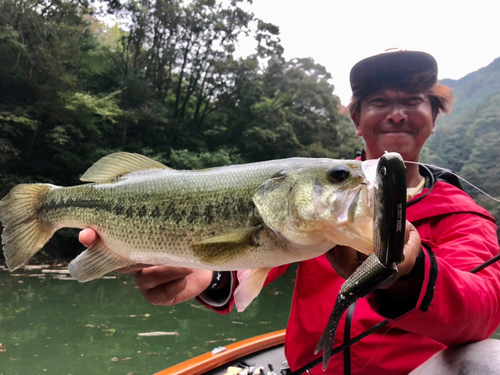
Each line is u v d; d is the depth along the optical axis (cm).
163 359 166
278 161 54
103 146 589
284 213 50
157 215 56
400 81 71
